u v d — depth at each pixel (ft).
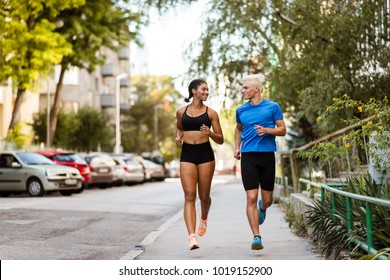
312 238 58.85
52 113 228.43
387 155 57.82
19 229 79.66
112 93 471.62
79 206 118.52
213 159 53.88
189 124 53.42
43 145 280.31
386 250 38.91
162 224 89.86
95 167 199.21
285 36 106.52
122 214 105.09
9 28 177.99
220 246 60.90
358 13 97.19
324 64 99.04
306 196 79.10
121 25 205.36
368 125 57.16
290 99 112.57
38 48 180.24
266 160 53.31
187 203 53.52
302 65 101.55
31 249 62.80
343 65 97.19
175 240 68.08
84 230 80.89
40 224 85.97
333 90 96.73
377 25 96.73
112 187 223.30
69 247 65.10
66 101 361.30
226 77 125.59
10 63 180.86
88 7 197.88
